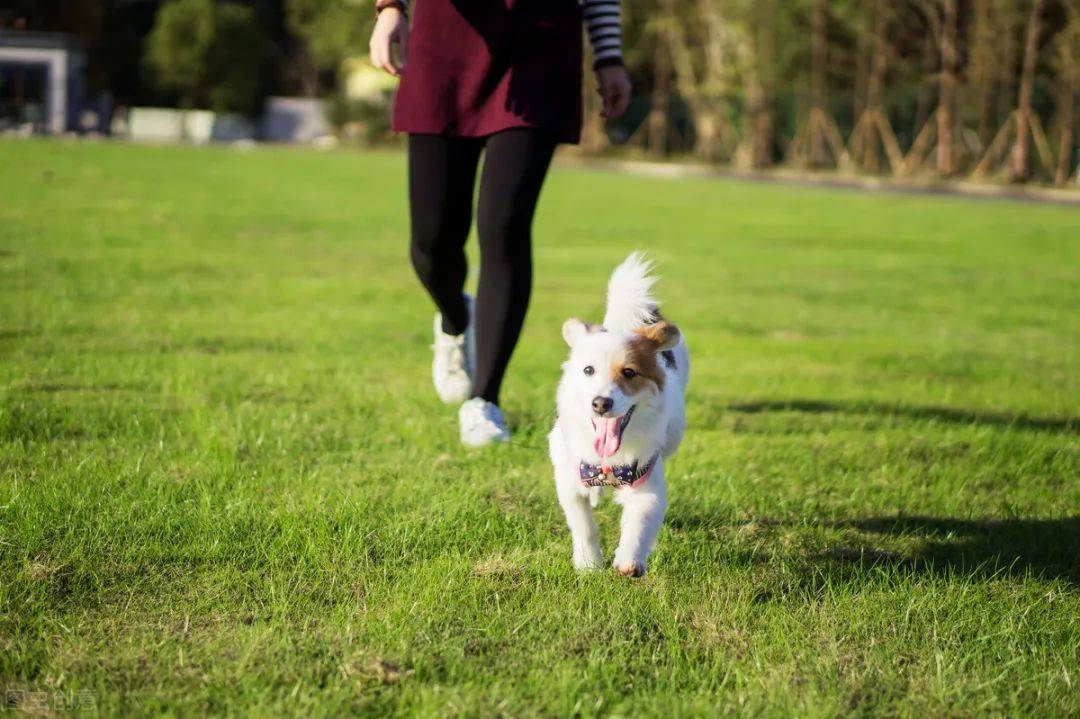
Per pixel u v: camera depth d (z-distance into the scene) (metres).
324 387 5.99
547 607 3.18
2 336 6.82
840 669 2.88
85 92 53.41
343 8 54.09
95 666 2.70
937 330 9.32
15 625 2.91
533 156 4.81
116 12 54.22
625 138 47.97
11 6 51.03
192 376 5.93
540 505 4.20
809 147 40.34
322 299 9.27
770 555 3.77
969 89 36.38
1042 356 8.20
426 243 5.06
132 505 3.80
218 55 53.78
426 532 3.73
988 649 3.03
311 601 3.17
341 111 54.00
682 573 3.54
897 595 3.35
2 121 47.03
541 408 5.81
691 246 15.39
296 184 24.34
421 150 4.92
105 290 8.85
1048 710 2.70
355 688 2.65
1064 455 5.23
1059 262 14.78
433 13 4.80
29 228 12.96
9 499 3.77
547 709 2.60
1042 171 34.91
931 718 2.65
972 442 5.43
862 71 39.03
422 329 8.07
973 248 16.31
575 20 4.91
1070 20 34.12
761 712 2.62
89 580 3.23
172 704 2.53
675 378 3.86
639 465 3.39
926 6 37.88
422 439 5.00
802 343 8.33
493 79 4.80
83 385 5.66
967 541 3.99
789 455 5.08
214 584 3.25
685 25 41.97
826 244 16.38
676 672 2.80
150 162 29.62
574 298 10.20
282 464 4.51
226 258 11.63
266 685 2.65
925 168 37.41
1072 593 3.48
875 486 4.69
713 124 42.75
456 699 2.59
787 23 39.00
